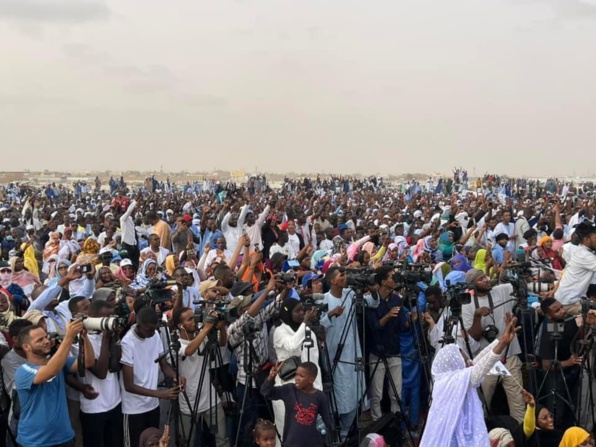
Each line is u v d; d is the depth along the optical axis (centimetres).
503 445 599
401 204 3209
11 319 736
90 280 816
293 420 597
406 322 775
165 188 6456
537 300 880
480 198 3062
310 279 946
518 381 718
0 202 3809
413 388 779
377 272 777
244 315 688
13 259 1093
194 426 660
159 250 1299
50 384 548
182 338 666
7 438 621
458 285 689
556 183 4975
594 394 727
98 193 5425
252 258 988
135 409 628
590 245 806
